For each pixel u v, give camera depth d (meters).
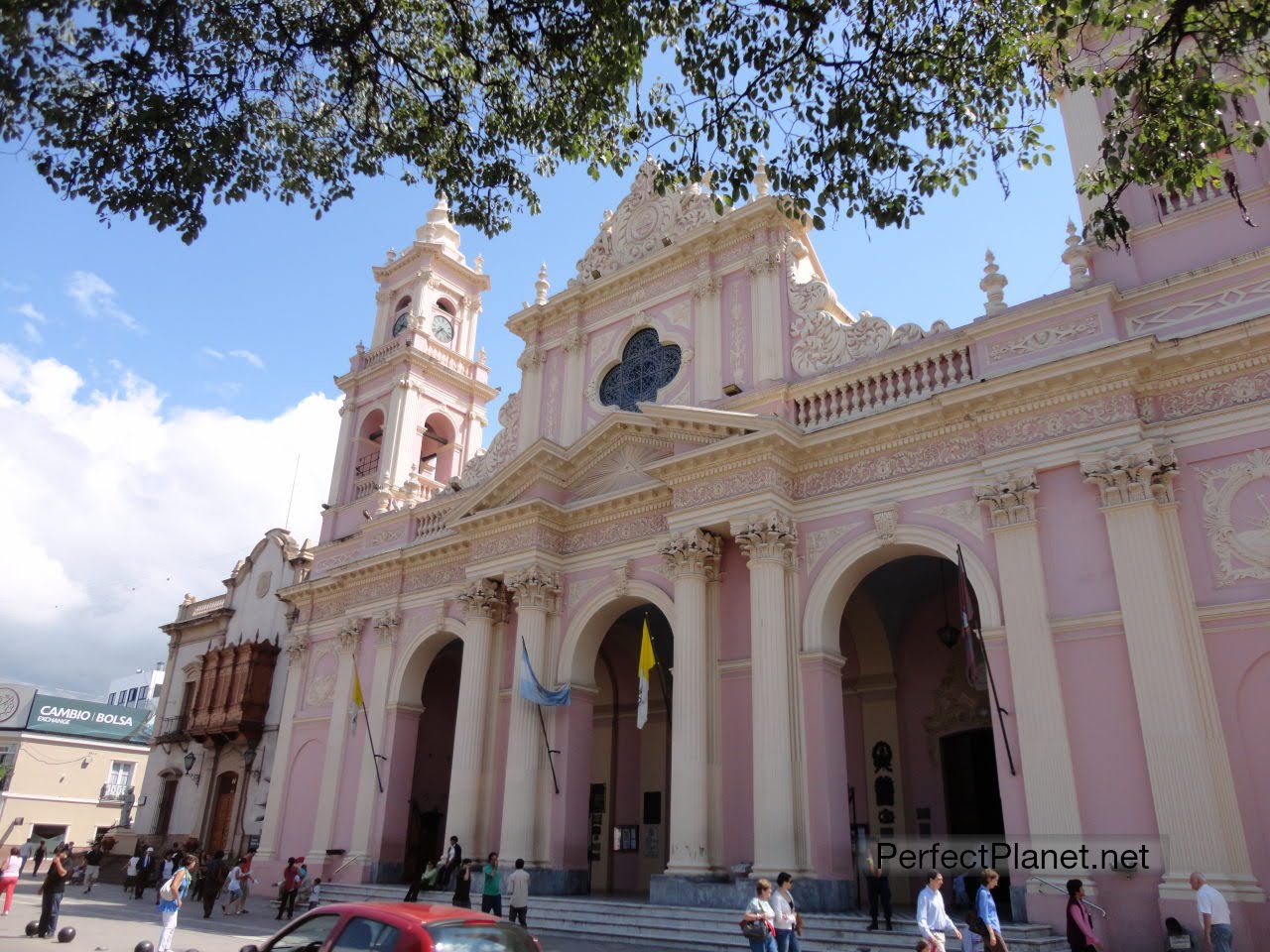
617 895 18.66
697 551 16.36
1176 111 9.17
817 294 17.98
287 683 25.08
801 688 14.93
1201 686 11.64
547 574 18.83
